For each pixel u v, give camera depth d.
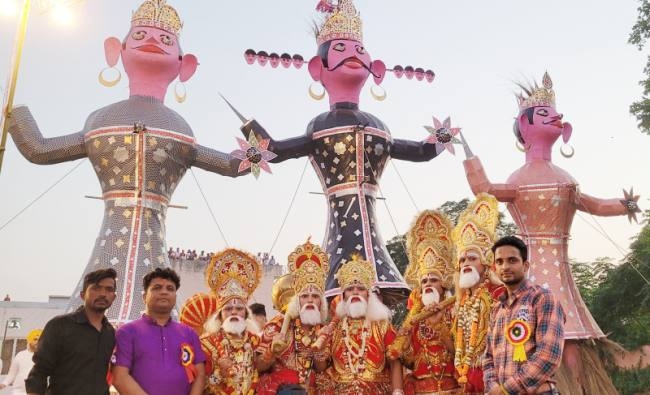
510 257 4.38
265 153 10.95
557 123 13.34
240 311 5.80
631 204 13.03
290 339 5.86
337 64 12.27
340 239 11.45
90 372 4.55
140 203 10.65
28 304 30.38
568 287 12.48
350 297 5.84
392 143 12.43
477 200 6.10
